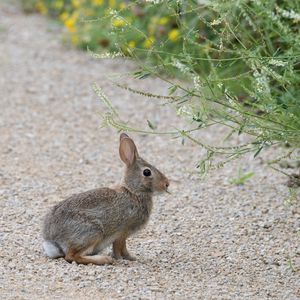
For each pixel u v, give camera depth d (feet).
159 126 53.16
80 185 44.21
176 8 41.19
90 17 66.64
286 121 36.06
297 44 37.55
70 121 54.24
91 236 34.06
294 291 32.37
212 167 37.17
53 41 73.26
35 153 48.67
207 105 36.63
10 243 35.99
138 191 35.32
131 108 56.44
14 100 57.88
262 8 38.45
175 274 33.63
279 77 36.04
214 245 37.11
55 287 31.40
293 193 38.42
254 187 43.80
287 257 35.83
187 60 35.73
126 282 32.27
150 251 36.32
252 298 31.37
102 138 51.49
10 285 31.35
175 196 42.65
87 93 59.57
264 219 39.88
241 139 50.47
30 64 66.39
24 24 79.20
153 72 35.55
